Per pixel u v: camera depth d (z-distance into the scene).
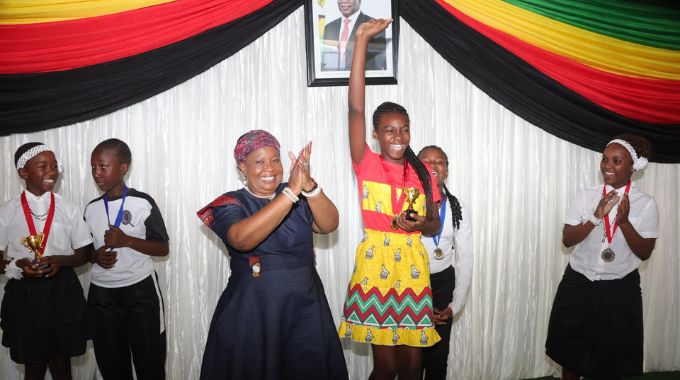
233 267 2.51
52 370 3.10
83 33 3.19
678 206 4.03
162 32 3.28
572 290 3.22
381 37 3.50
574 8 3.60
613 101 3.71
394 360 2.75
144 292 3.14
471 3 3.54
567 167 3.89
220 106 3.49
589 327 3.14
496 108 3.77
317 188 2.42
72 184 3.38
